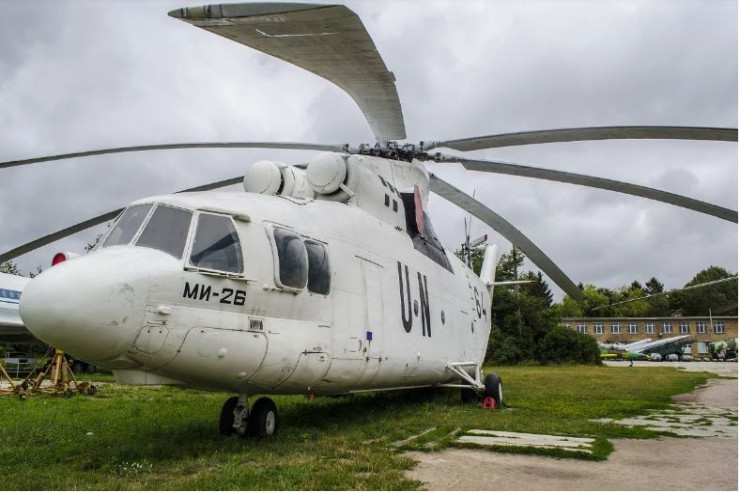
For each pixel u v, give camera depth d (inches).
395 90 308.0
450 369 502.6
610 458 269.0
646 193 396.5
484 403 494.0
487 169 430.3
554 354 1804.9
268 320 278.8
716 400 579.8
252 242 277.7
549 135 359.9
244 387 281.9
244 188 371.6
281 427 343.6
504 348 1784.0
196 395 589.9
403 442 304.8
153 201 266.4
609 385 790.5
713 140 325.7
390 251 410.6
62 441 304.3
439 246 539.2
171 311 238.5
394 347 388.2
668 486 216.1
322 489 200.5
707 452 286.7
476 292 648.4
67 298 213.8
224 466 232.4
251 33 216.4
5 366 984.3
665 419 426.0
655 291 4394.7
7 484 210.1
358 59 251.3
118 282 224.5
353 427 350.6
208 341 249.3
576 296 561.6
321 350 307.7
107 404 496.7
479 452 279.9
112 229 265.7
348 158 386.6
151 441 297.1
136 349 231.5
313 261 313.9
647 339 3129.9
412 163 438.3
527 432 339.6
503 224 476.4
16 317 917.2
